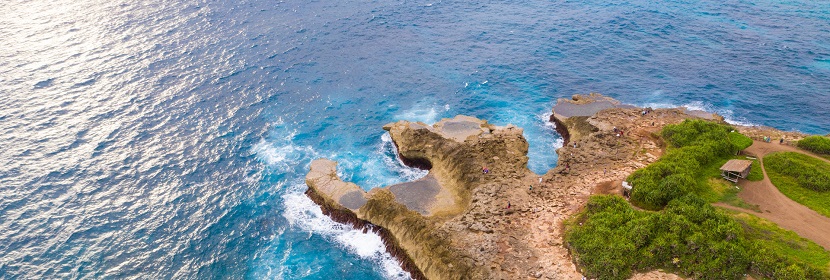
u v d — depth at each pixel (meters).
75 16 121.12
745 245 57.88
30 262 64.81
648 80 108.06
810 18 135.25
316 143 88.75
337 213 73.75
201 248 69.38
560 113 93.56
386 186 76.69
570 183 73.81
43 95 93.31
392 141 89.44
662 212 64.25
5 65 100.25
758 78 107.81
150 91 97.69
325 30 124.81
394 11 137.25
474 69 111.81
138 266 66.12
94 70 101.75
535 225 66.56
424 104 99.75
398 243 68.12
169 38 115.38
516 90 104.88
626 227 62.06
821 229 60.91
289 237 71.75
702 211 62.19
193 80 102.12
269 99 98.94
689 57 116.62
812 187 67.62
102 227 70.50
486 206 70.06
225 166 82.75
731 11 140.75
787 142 79.88
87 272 64.50
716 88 104.62
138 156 82.81
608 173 75.25
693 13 139.62
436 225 67.81
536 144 88.69
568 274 59.12
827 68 110.81
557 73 110.75
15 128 85.19
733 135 80.44
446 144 82.38
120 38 113.69
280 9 133.62
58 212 71.81
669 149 78.19
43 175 77.12
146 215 73.06
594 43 123.06
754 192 67.94
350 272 67.12
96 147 83.44
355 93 102.44
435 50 118.88
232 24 123.94
